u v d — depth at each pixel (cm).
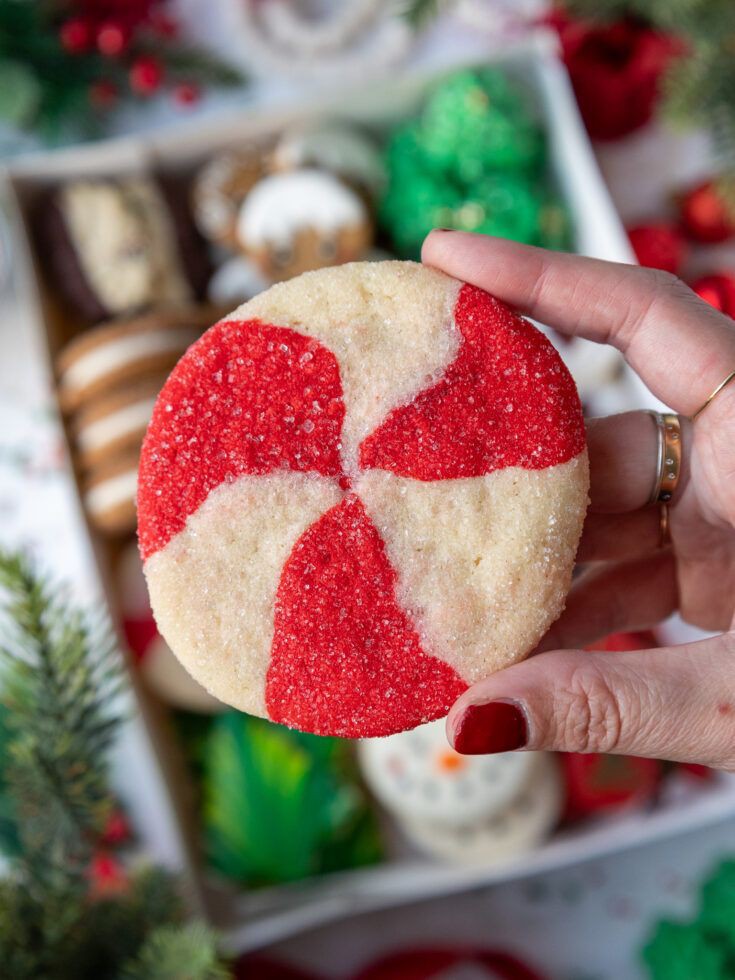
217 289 41
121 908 31
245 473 23
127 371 37
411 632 23
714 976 34
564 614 29
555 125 41
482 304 23
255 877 38
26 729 27
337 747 39
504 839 37
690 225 41
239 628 23
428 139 40
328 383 23
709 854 40
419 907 40
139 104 43
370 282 24
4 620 36
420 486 23
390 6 42
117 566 39
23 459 41
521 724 22
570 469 23
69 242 40
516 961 39
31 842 29
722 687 23
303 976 39
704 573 29
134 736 39
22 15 39
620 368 39
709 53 38
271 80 43
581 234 40
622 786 38
